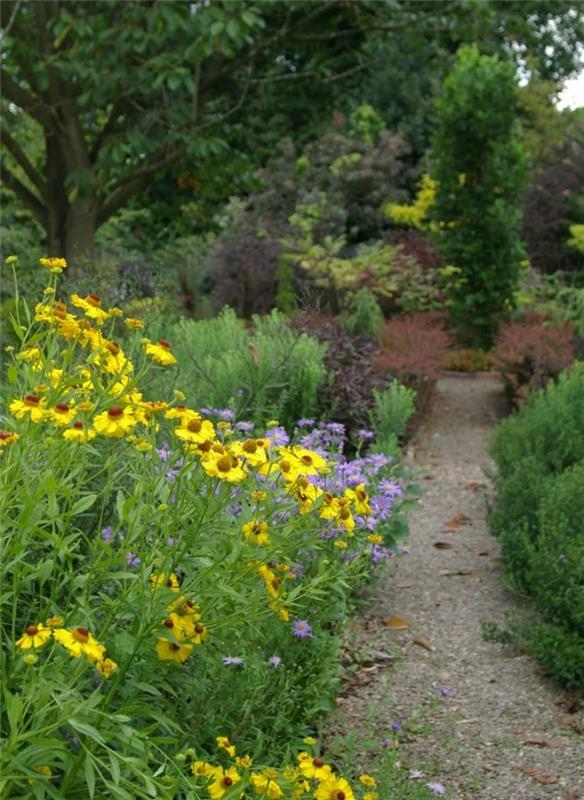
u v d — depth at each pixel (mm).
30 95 12078
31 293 5887
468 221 13297
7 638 2262
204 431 2377
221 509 2418
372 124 23031
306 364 7262
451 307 13680
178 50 10938
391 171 21250
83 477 2641
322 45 13422
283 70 15219
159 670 2551
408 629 4660
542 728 3797
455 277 13727
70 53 10891
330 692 3688
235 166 13320
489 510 5785
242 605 2576
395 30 12883
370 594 5043
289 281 15227
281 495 2836
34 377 2422
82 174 11461
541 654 4148
